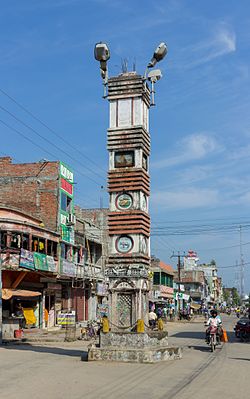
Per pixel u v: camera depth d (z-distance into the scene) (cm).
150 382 1242
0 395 1064
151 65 1884
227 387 1196
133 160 1820
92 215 5081
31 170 3847
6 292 2850
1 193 3862
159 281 6506
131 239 1775
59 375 1341
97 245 4716
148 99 1911
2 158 3922
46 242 3425
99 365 1551
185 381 1269
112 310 1739
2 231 2989
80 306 4300
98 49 1845
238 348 2333
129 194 1806
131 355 1617
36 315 3422
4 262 2953
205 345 2469
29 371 1414
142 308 1738
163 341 1788
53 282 3616
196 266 11612
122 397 1048
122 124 1845
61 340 2631
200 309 9388
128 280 1738
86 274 4209
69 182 3978
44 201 3762
